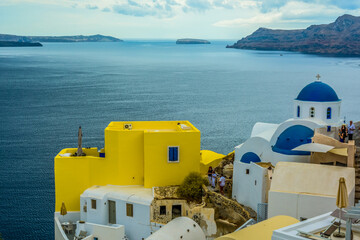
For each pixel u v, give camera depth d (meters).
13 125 117.69
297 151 40.22
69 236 42.59
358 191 34.97
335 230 24.70
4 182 69.81
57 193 44.47
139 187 44.12
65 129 112.00
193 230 37.41
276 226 29.73
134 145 44.03
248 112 143.88
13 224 55.28
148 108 150.12
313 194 33.78
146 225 40.66
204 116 135.00
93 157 44.38
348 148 36.97
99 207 41.78
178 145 43.31
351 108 147.00
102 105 156.38
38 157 84.69
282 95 191.75
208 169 47.72
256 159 42.41
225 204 40.38
